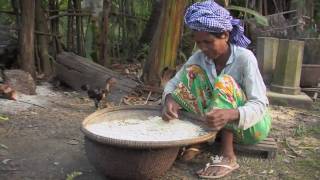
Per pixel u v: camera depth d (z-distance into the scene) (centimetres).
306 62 591
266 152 358
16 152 353
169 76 528
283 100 519
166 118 317
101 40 628
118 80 509
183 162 344
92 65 527
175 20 516
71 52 599
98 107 463
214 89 305
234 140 347
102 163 276
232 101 303
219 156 335
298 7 709
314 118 481
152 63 527
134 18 709
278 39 553
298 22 644
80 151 360
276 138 410
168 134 295
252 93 306
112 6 670
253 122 303
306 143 399
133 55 709
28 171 322
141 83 534
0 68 582
